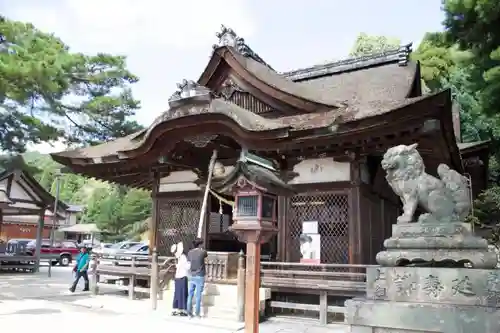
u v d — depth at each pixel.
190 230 13.10
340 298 10.45
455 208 5.92
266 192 5.83
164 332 8.12
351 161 10.60
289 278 10.30
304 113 12.18
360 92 13.16
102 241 48.66
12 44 16.81
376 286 5.81
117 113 20.55
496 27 13.15
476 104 18.61
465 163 16.50
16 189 20.75
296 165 11.38
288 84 13.20
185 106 11.02
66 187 72.56
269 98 12.78
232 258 11.48
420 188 6.04
